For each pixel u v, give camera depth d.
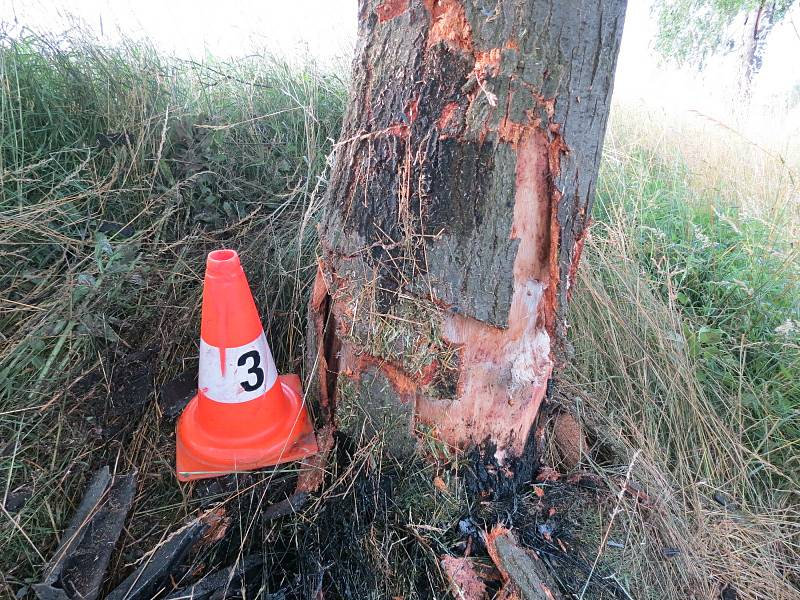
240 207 2.52
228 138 2.68
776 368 2.47
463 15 1.25
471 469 1.71
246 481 1.70
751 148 4.04
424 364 1.54
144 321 2.01
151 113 2.46
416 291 1.50
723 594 1.70
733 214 3.33
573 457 1.95
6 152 2.13
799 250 2.71
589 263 2.67
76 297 1.81
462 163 1.36
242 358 1.67
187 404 1.90
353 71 1.52
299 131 3.04
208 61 3.33
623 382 2.35
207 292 1.62
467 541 1.58
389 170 1.45
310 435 1.83
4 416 1.64
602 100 1.38
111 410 1.78
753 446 2.22
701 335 2.46
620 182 3.34
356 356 1.65
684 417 2.23
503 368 1.60
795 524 1.89
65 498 1.59
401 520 1.59
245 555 1.54
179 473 1.68
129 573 1.48
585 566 1.57
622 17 1.32
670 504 1.86
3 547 1.44
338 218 1.59
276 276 2.37
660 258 2.92
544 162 1.38
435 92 1.33
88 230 2.08
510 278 1.47
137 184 2.26
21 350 1.71
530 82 1.27
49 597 1.33
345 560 1.51
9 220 1.82
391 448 1.70
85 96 2.45
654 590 1.59
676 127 4.49
